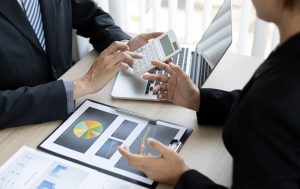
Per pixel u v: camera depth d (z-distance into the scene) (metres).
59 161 0.92
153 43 1.20
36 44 1.28
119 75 1.21
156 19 1.88
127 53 1.16
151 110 1.09
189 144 0.98
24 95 1.05
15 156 0.94
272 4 0.60
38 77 1.33
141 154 0.89
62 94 1.06
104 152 0.94
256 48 1.74
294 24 0.61
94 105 1.09
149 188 0.85
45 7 1.31
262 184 0.63
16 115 1.04
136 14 1.96
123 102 1.12
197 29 1.87
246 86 0.73
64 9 1.40
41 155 0.93
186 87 1.05
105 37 1.38
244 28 1.73
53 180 0.87
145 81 1.18
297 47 0.60
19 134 1.02
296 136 0.58
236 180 0.67
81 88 1.11
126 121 1.03
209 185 0.77
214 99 1.03
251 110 0.61
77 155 0.93
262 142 0.60
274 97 0.58
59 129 1.01
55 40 1.35
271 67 0.63
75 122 1.03
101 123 1.03
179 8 1.85
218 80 1.21
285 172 0.60
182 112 1.08
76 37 1.97
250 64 1.27
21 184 0.86
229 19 1.27
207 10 1.75
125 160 0.91
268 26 1.67
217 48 1.18
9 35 1.22
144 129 1.01
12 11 1.21
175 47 1.17
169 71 1.09
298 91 0.57
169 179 0.84
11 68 1.25
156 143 0.85
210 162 0.93
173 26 1.86
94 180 0.87
